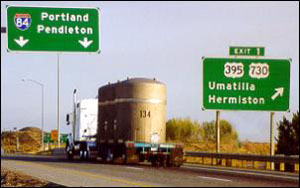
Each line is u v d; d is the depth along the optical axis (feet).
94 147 126.82
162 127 106.52
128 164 109.91
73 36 72.74
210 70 107.14
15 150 309.42
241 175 81.51
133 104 105.60
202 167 106.11
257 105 107.04
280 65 107.14
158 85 106.52
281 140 133.49
